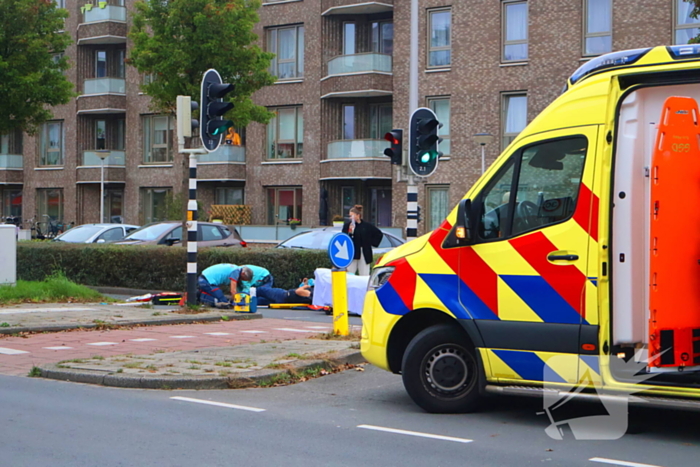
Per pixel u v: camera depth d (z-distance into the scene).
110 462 5.57
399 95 34.41
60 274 18.25
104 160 42.62
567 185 6.76
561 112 6.88
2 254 16.69
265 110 29.19
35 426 6.63
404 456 5.82
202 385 8.42
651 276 6.26
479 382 7.05
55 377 8.88
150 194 42.53
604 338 6.53
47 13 26.59
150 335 12.20
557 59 31.23
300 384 8.80
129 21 42.38
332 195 37.19
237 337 12.12
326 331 13.05
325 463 5.62
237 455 5.80
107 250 21.25
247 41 27.89
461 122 33.16
